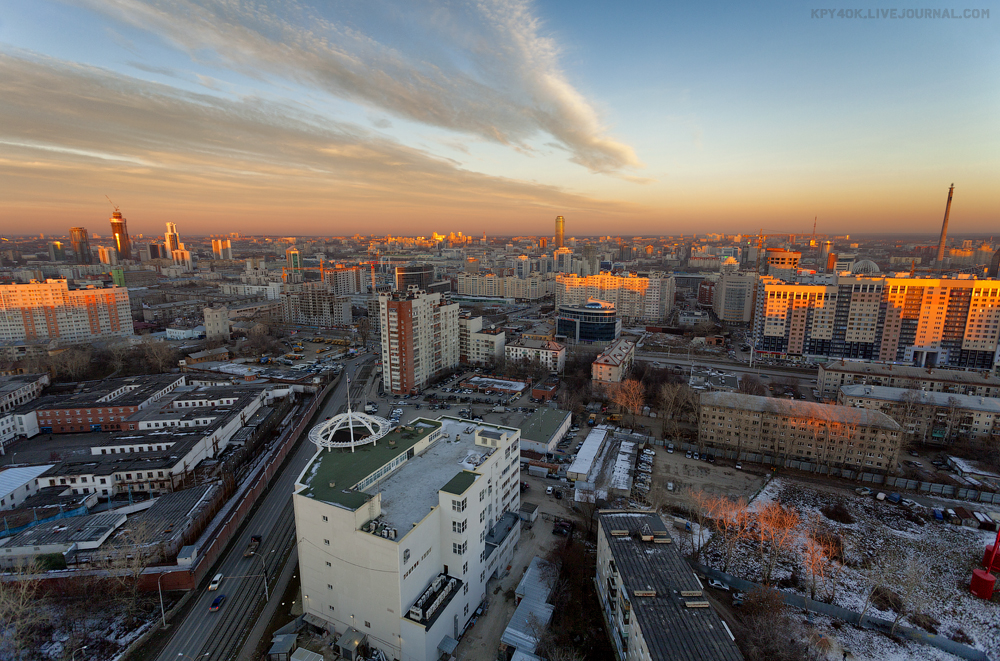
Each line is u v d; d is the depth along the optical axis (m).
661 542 102.31
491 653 93.81
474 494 101.81
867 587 113.75
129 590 105.44
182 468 159.50
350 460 111.81
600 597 107.62
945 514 140.50
